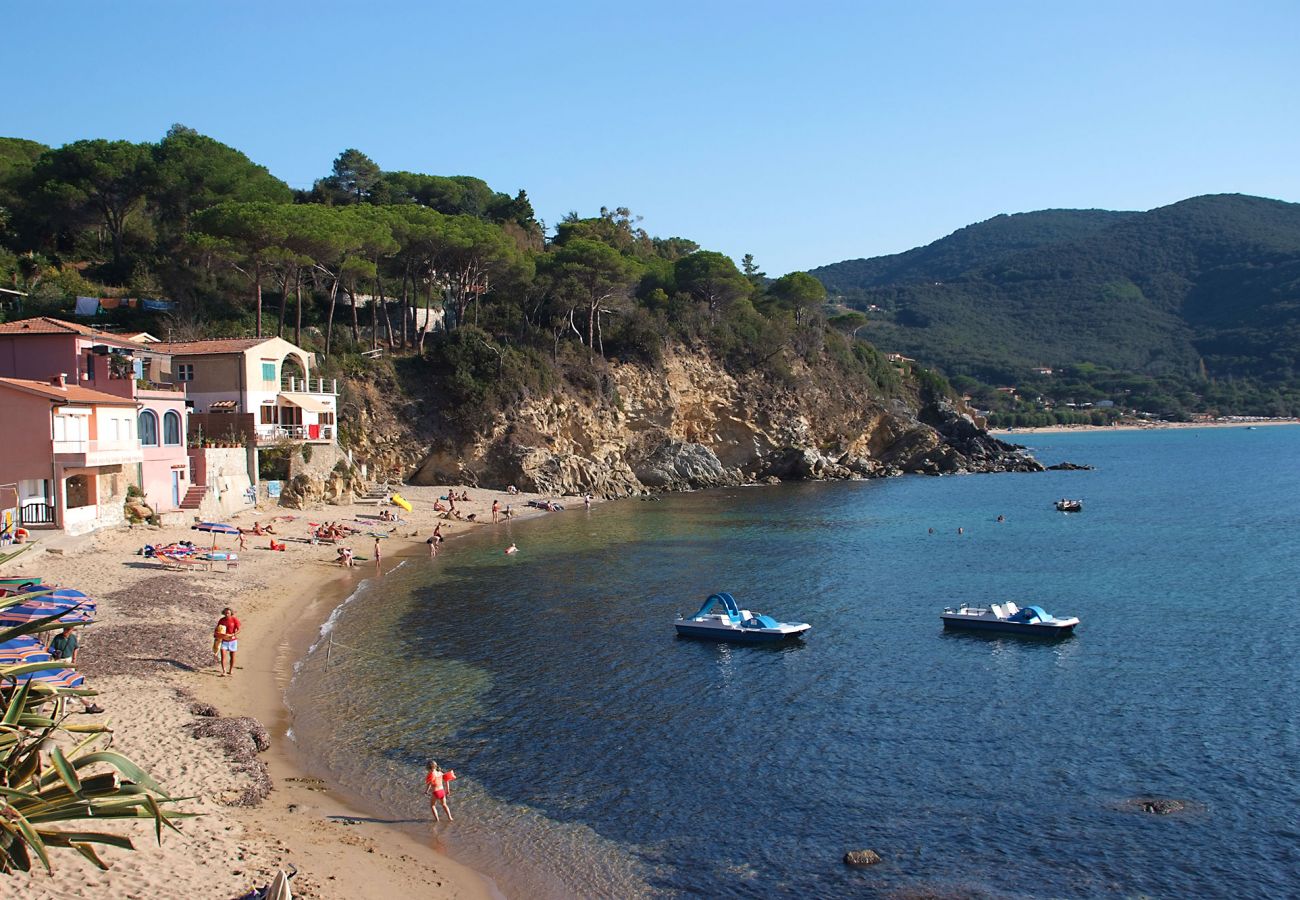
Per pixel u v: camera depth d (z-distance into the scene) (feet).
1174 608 172.65
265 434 255.09
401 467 336.90
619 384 417.90
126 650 120.67
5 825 37.81
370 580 193.88
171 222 347.36
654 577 202.28
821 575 207.21
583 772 95.30
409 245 357.00
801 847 79.71
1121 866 76.33
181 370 251.39
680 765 97.45
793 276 542.98
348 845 75.87
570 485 365.61
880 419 525.34
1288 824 83.41
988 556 234.17
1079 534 273.75
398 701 116.37
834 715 113.60
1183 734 106.32
